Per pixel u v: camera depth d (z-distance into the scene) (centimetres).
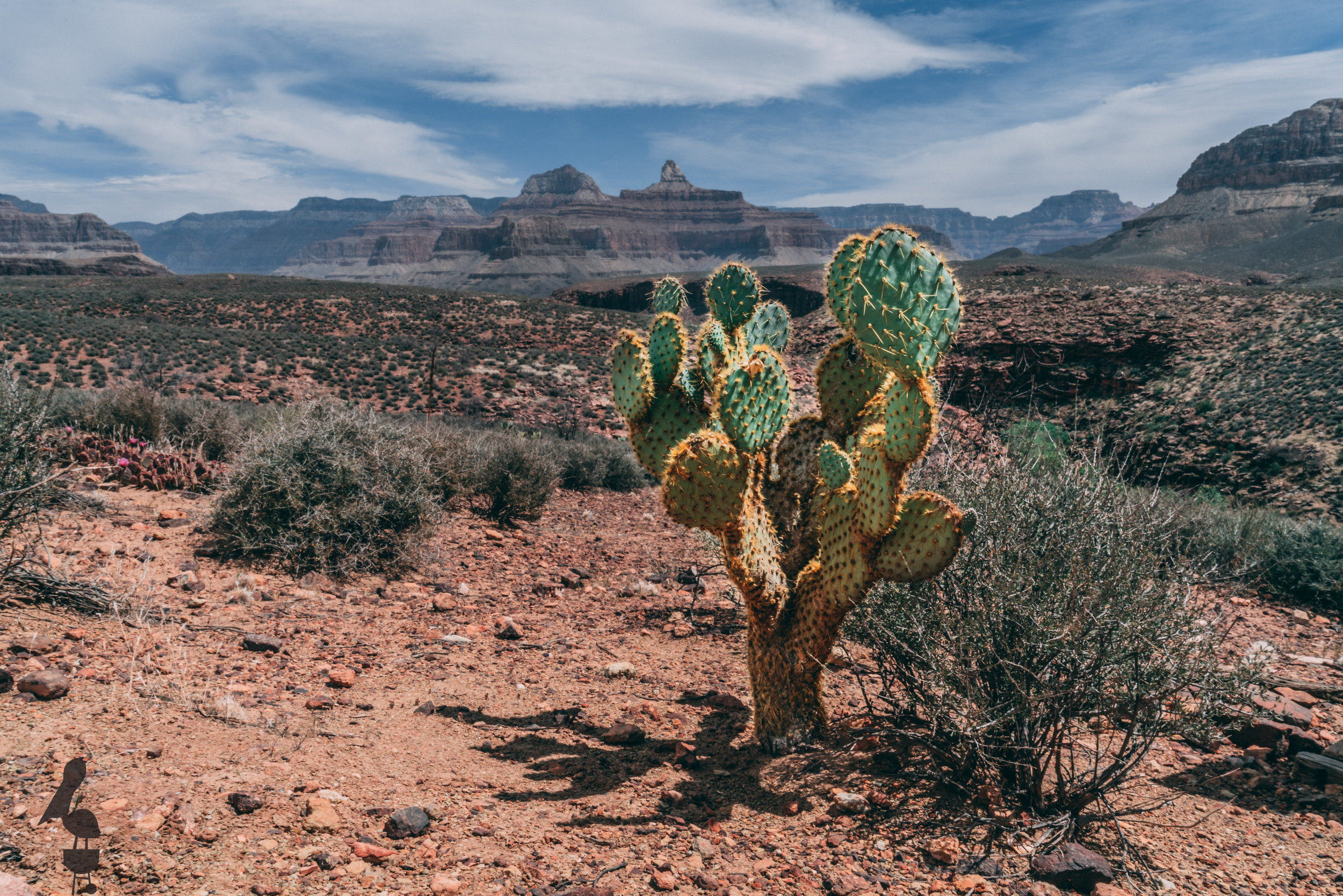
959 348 3584
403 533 754
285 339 4284
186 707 376
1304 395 2684
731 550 403
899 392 332
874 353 335
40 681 352
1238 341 3275
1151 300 3931
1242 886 321
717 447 378
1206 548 796
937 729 397
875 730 448
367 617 606
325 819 296
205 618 536
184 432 1205
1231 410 2820
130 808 273
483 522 1030
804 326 5044
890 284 326
